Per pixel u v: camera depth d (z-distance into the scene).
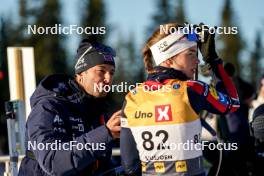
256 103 10.54
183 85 5.33
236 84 10.23
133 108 5.40
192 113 5.30
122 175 6.04
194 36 5.56
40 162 5.76
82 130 6.21
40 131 5.84
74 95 6.28
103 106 6.47
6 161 8.20
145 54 5.73
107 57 6.26
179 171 5.26
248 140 7.45
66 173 5.66
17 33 56.09
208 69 5.75
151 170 5.33
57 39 57.62
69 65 57.88
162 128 5.26
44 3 58.34
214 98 5.41
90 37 6.36
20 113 7.59
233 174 7.25
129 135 5.41
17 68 8.85
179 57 5.48
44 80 6.23
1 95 30.89
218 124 8.41
